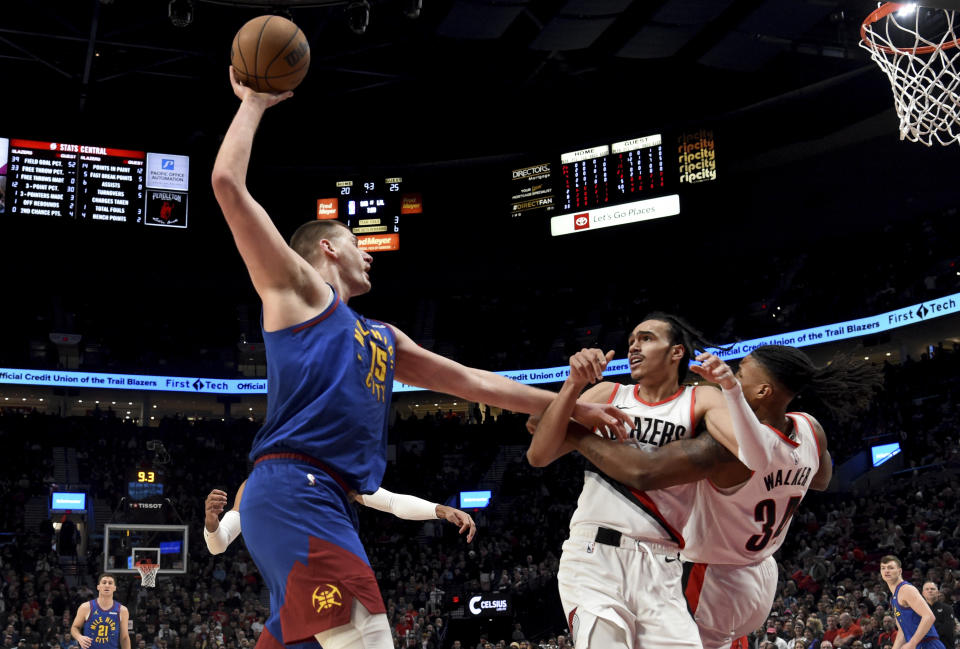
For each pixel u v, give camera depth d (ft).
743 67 72.38
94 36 67.97
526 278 99.60
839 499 71.31
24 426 85.76
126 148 79.10
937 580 46.60
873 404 76.18
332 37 72.69
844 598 44.01
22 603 63.16
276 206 90.74
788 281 90.12
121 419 93.71
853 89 78.02
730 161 85.30
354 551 7.64
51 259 91.30
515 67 77.61
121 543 60.64
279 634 7.70
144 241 88.07
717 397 10.87
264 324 8.12
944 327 79.10
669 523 10.74
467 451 90.89
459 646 53.26
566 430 10.51
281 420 7.91
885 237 86.07
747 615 12.51
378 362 8.50
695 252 93.61
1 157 75.25
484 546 76.84
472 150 93.56
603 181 78.54
